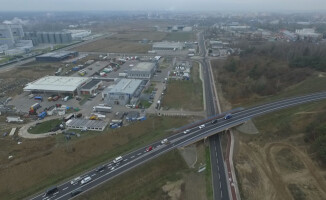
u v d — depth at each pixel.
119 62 195.25
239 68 158.00
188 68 175.38
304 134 85.00
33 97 121.50
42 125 93.44
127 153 76.75
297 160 74.75
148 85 140.00
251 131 90.38
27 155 74.88
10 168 68.50
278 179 68.38
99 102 116.50
